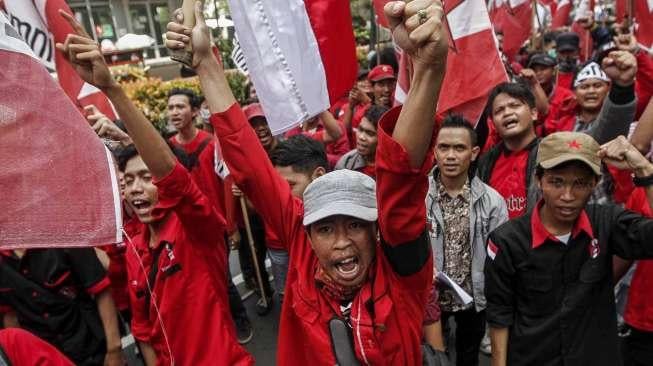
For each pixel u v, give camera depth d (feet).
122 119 6.35
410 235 4.88
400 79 11.56
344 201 5.06
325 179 5.28
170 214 8.59
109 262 10.70
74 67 5.86
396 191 4.69
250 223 16.67
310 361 5.50
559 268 7.16
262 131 14.87
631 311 9.05
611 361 7.29
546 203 7.14
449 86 11.82
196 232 8.11
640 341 9.05
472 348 11.36
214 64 6.19
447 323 13.47
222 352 8.44
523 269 7.29
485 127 14.34
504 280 7.52
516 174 11.38
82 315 9.31
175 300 8.39
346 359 5.15
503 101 11.26
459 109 11.97
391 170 4.56
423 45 4.15
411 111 4.40
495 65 11.61
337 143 16.99
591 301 7.16
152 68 52.95
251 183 6.09
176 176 7.11
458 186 10.82
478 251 10.63
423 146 4.49
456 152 10.43
